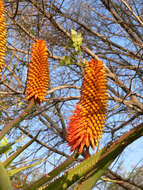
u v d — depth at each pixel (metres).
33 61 4.32
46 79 4.33
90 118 3.35
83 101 3.47
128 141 3.08
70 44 5.67
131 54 8.20
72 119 3.42
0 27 4.58
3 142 3.70
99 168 3.07
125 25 8.27
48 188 2.96
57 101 6.51
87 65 3.61
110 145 3.07
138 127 3.06
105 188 7.20
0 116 6.45
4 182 2.05
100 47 8.91
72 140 3.24
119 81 6.90
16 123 3.90
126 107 6.82
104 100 3.50
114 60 9.22
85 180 3.06
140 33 8.89
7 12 6.76
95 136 3.31
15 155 3.38
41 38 7.29
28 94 4.25
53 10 7.85
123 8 8.26
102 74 3.55
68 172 3.00
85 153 3.31
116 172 6.21
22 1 7.48
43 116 8.68
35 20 7.70
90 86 3.48
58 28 8.00
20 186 3.04
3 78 5.80
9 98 6.72
